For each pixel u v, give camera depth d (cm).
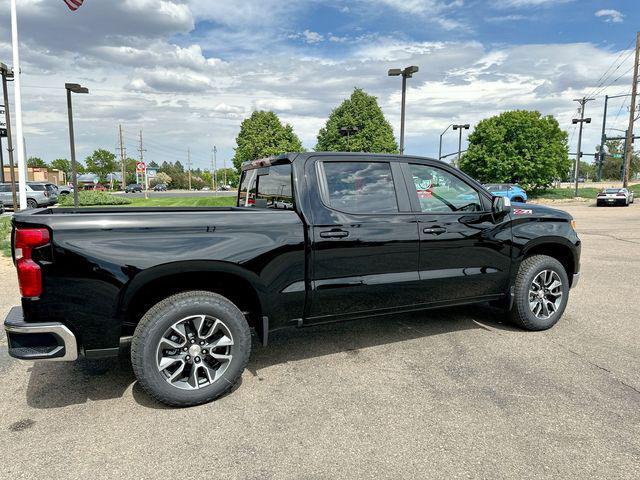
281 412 311
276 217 346
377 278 382
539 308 473
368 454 262
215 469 250
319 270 360
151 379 305
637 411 307
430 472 246
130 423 298
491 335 460
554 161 3969
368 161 390
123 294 299
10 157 1927
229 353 329
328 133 4409
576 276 495
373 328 484
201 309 315
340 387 348
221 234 324
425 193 410
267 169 423
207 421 301
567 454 260
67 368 388
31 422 300
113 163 10419
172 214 316
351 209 375
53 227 286
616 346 429
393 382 355
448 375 366
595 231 1455
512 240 447
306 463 255
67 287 288
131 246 300
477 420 297
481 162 4197
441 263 411
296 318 362
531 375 365
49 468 251
